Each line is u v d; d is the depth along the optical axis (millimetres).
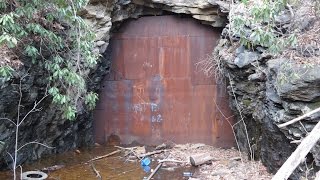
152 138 8172
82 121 7625
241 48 6418
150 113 8125
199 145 8016
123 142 8172
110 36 7711
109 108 8125
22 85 5719
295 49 5230
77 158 7242
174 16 7918
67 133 7359
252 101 6551
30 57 5766
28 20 5395
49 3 5477
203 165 6895
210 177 6266
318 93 4852
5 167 6129
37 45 5816
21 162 6434
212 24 7715
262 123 6133
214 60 7754
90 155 7484
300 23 5441
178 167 6863
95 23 7062
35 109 6176
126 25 7961
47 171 6430
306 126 4883
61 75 5629
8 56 5367
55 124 6895
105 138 8188
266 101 5836
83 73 6535
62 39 5906
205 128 8094
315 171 4727
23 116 6086
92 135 8141
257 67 6043
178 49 7988
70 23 5887
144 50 8016
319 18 5375
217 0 7297
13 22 4805
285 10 5598
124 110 8133
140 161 7211
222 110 7996
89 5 6922
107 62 7891
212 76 7957
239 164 6785
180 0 7605
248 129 7020
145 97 8102
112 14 7477
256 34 4797
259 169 6320
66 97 5730
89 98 6223
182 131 8141
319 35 5199
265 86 5949
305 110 4852
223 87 7922
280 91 5055
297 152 2316
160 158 7398
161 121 8133
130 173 6523
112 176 6355
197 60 7980
